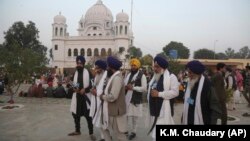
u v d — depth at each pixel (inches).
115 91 231.5
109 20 3211.1
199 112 182.5
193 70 185.0
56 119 419.8
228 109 537.0
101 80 248.8
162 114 210.7
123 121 241.8
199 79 185.9
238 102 641.6
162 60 215.8
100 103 249.1
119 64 241.0
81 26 3336.6
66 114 463.8
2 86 783.7
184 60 1541.6
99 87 247.9
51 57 3110.2
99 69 274.2
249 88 483.5
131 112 307.1
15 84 587.8
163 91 211.2
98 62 274.2
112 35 2979.8
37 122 396.8
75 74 314.7
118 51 2664.9
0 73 596.1
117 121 240.2
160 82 215.2
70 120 413.4
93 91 264.1
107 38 2908.5
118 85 233.0
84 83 307.1
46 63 654.5
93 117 270.8
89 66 1036.5
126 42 2859.3
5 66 569.6
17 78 573.6
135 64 309.7
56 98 704.4
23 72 576.4
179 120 422.9
